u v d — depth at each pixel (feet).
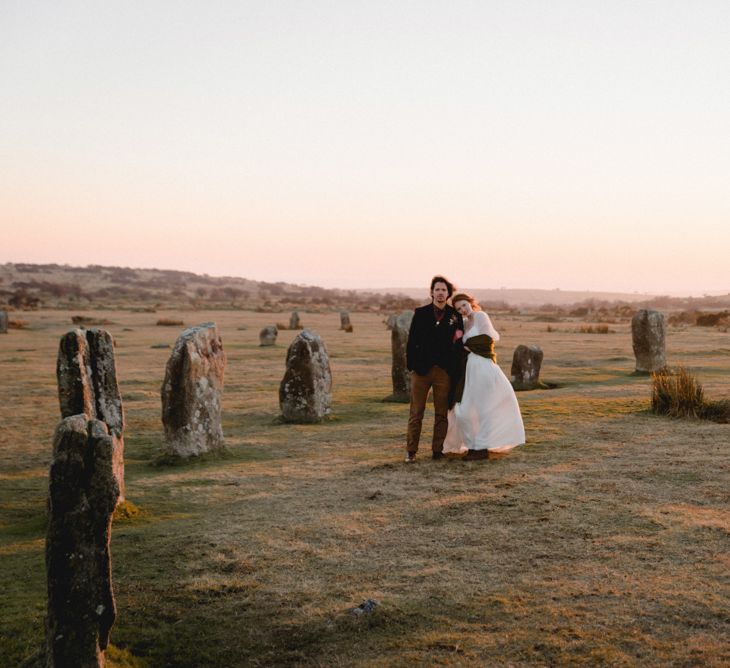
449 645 16.28
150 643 17.29
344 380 74.95
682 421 43.83
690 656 15.25
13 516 28.60
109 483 14.32
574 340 130.62
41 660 15.67
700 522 23.76
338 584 19.92
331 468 34.27
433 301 34.96
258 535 24.17
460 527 24.23
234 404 58.70
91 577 14.19
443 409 34.96
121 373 79.46
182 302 439.63
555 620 17.16
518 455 35.22
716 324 176.45
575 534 23.07
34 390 67.21
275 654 16.56
